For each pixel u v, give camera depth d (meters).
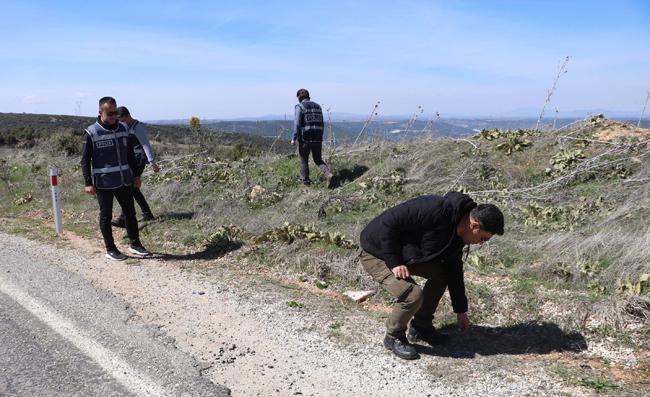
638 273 4.71
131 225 6.54
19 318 4.50
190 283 5.43
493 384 3.40
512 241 5.96
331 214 7.99
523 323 4.23
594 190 7.31
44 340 4.08
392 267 3.58
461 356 3.80
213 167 11.30
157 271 5.88
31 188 11.52
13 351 3.90
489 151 9.20
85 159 6.20
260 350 3.95
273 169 10.70
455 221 3.46
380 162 9.91
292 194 9.09
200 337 4.16
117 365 3.69
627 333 3.90
